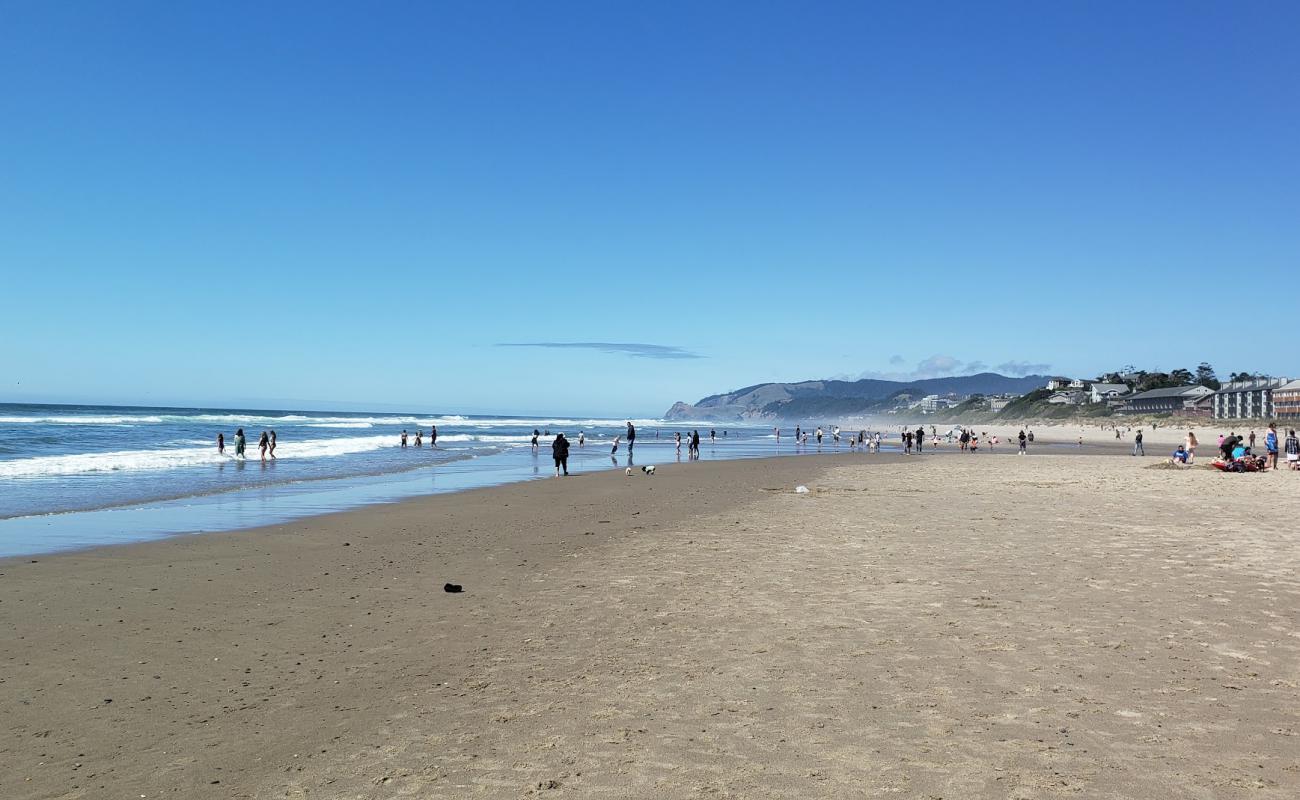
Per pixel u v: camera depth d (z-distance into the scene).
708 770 4.91
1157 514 17.91
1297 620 8.30
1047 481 28.80
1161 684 6.36
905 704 5.98
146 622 8.64
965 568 11.35
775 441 95.50
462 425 144.50
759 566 11.69
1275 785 4.63
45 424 70.94
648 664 7.06
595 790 4.66
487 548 13.71
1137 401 169.62
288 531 15.89
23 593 10.09
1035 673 6.66
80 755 5.22
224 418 117.06
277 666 7.09
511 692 6.37
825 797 4.54
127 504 20.52
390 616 8.90
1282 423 113.50
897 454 59.06
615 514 18.81
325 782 4.80
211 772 4.96
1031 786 4.64
